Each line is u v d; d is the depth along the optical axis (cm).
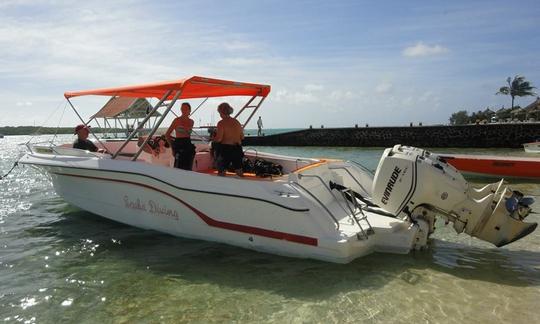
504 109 5700
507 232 481
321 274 466
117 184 647
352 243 481
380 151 2880
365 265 488
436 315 373
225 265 503
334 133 3494
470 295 412
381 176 517
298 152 2902
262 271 481
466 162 1273
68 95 752
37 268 518
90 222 714
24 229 694
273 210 508
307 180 552
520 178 1213
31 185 1269
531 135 2838
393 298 408
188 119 649
